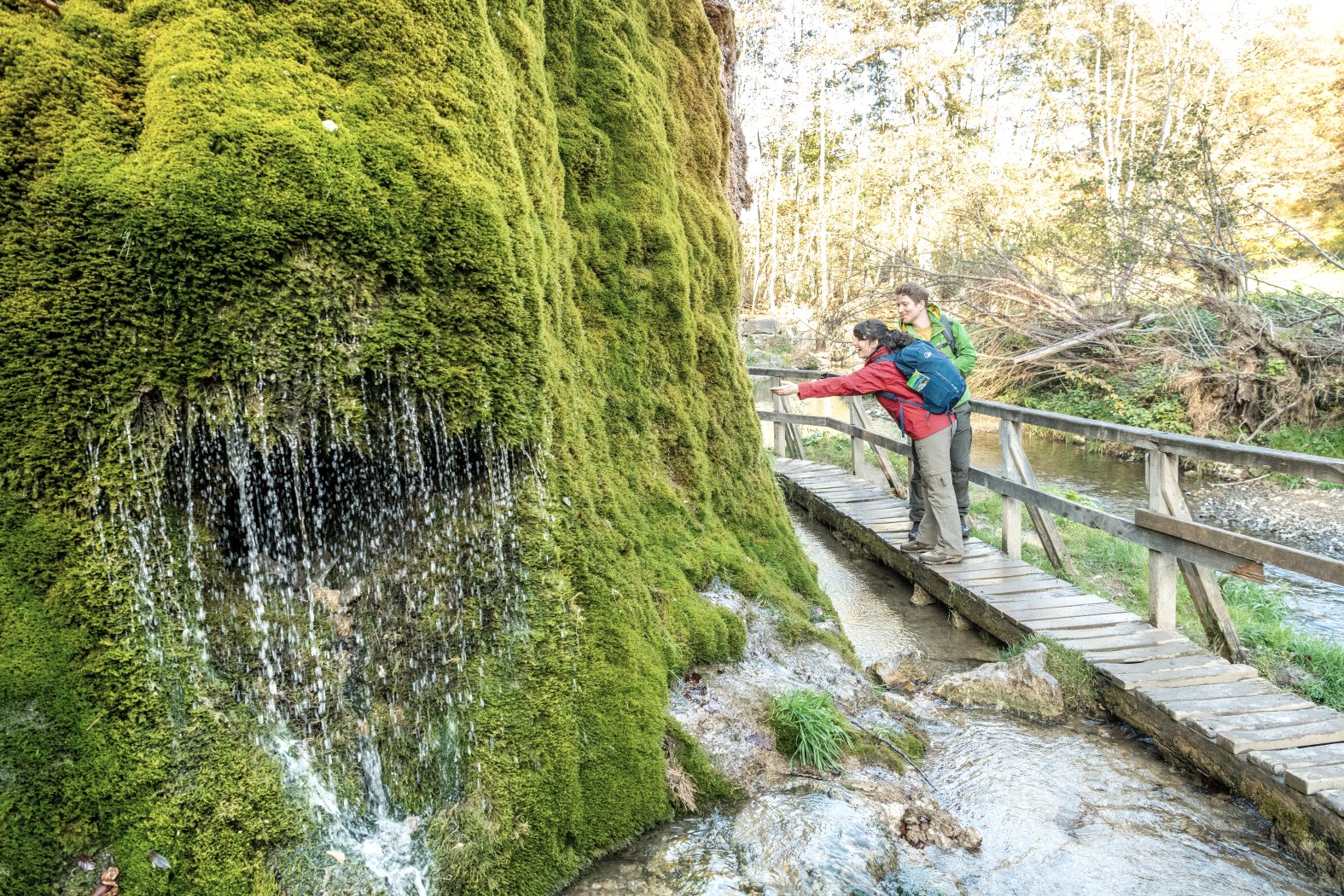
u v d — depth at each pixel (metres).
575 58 4.02
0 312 1.99
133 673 2.13
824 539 7.43
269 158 2.14
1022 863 2.88
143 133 2.11
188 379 2.14
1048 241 15.51
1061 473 10.77
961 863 2.85
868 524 6.85
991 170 24.70
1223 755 3.34
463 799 2.60
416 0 2.50
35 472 2.04
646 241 4.18
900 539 6.39
